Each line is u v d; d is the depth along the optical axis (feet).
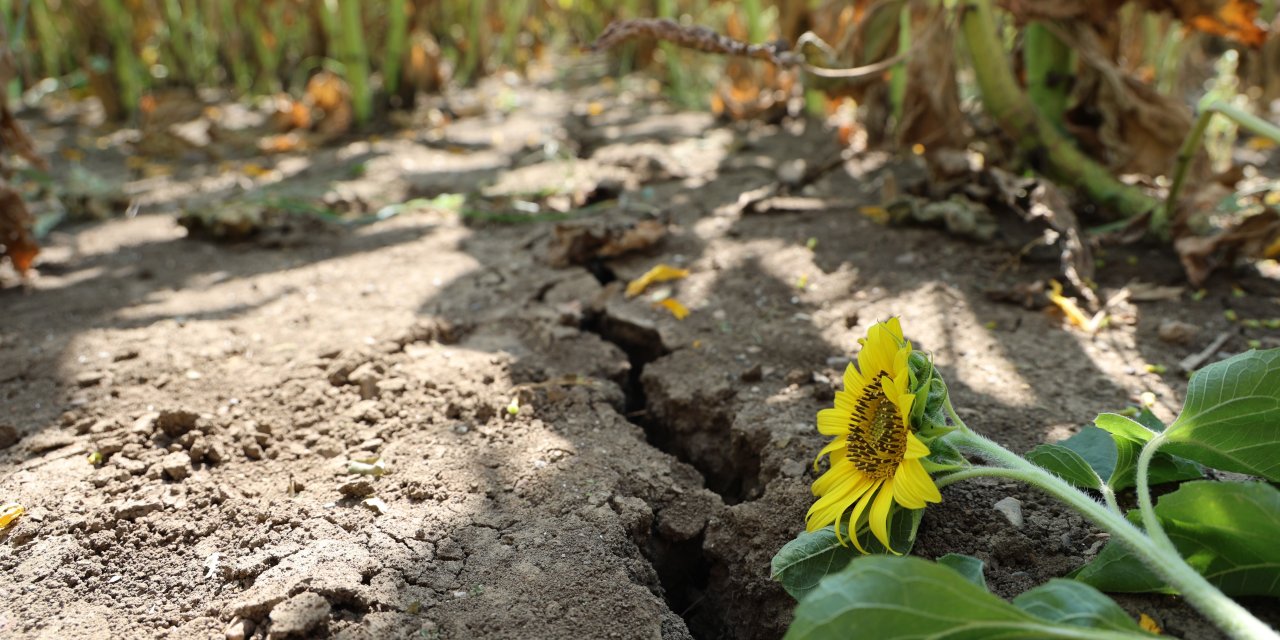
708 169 5.25
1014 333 3.17
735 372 3.04
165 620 2.19
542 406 2.89
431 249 4.23
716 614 2.44
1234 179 3.62
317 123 6.85
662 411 3.01
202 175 5.72
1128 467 2.22
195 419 2.81
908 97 4.20
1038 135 4.03
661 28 3.42
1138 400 2.78
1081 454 2.37
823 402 2.84
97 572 2.34
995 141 4.17
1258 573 1.96
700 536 2.51
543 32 11.50
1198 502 1.93
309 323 3.41
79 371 3.11
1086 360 3.00
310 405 2.90
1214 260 3.50
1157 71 5.60
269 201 4.74
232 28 8.14
